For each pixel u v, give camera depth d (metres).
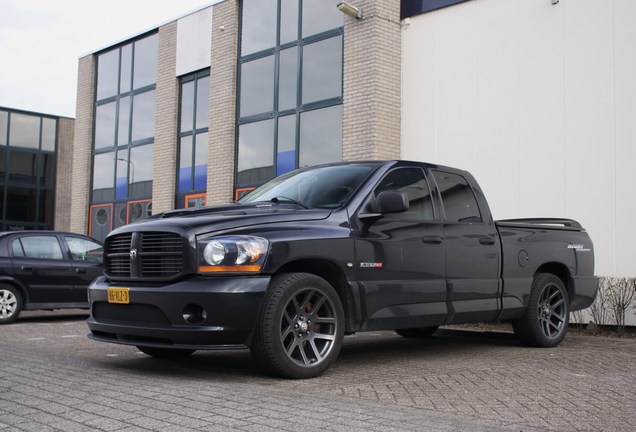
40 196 28.05
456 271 6.16
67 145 28.80
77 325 9.82
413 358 6.37
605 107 9.43
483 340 8.17
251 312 4.67
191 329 4.63
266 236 4.87
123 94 17.89
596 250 9.38
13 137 27.34
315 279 5.03
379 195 5.43
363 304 5.34
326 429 3.30
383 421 3.52
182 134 15.95
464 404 4.17
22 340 7.65
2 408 3.73
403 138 11.84
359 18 11.90
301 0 13.38
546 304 7.30
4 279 10.00
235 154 14.45
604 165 9.38
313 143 12.84
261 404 3.87
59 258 10.62
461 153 11.02
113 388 4.35
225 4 14.82
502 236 6.73
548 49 10.09
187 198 15.62
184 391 4.25
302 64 13.21
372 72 11.58
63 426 3.32
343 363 5.99
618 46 9.34
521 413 3.94
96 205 18.44
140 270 5.03
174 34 16.14
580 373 5.49
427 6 11.65
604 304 8.95
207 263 4.74
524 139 10.27
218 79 14.80
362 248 5.38
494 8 10.77
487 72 10.80
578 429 3.59
